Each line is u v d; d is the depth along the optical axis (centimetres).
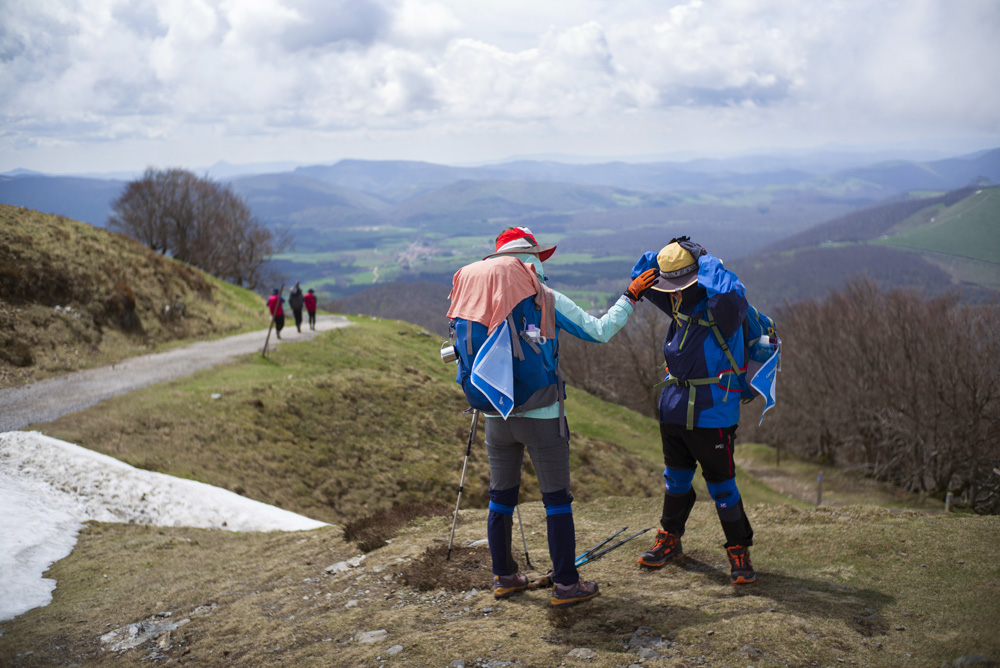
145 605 470
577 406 3806
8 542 683
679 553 403
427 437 2208
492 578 390
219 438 1591
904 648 265
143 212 6525
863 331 4262
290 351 2764
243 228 7038
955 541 411
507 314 306
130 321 2662
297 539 618
